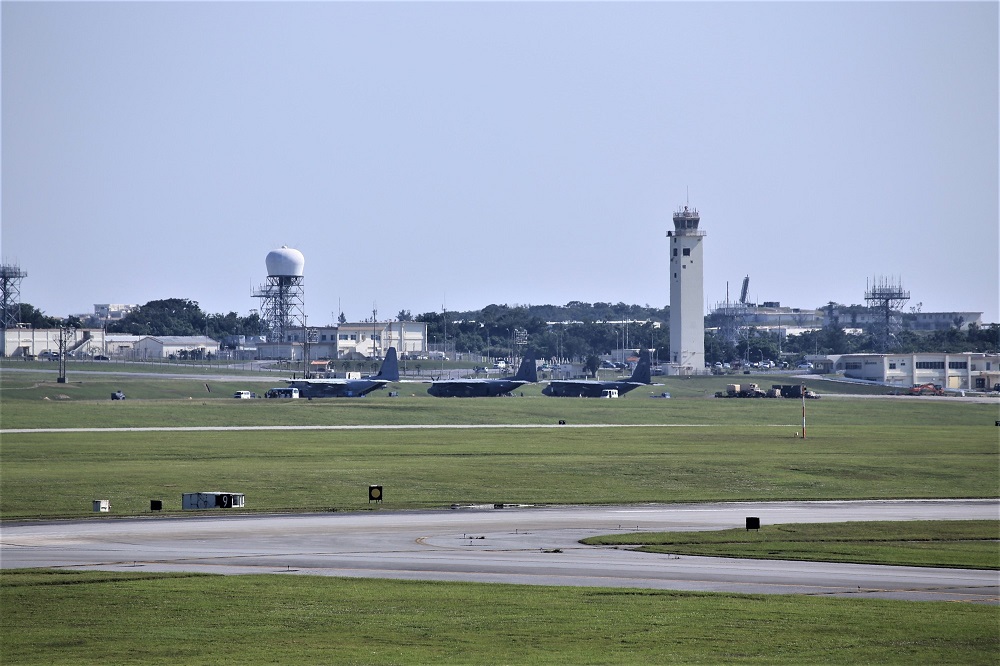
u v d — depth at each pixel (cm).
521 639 13238
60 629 13725
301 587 16062
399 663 12212
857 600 15300
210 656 12519
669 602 15138
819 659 12425
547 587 16100
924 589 16125
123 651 12756
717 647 12900
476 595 15550
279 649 12825
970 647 12888
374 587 16088
